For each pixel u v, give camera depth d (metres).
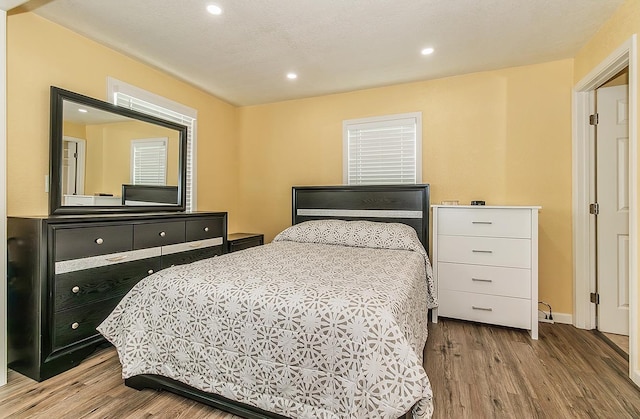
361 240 2.74
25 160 2.04
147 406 1.53
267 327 1.33
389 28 2.21
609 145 2.49
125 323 1.63
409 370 1.12
